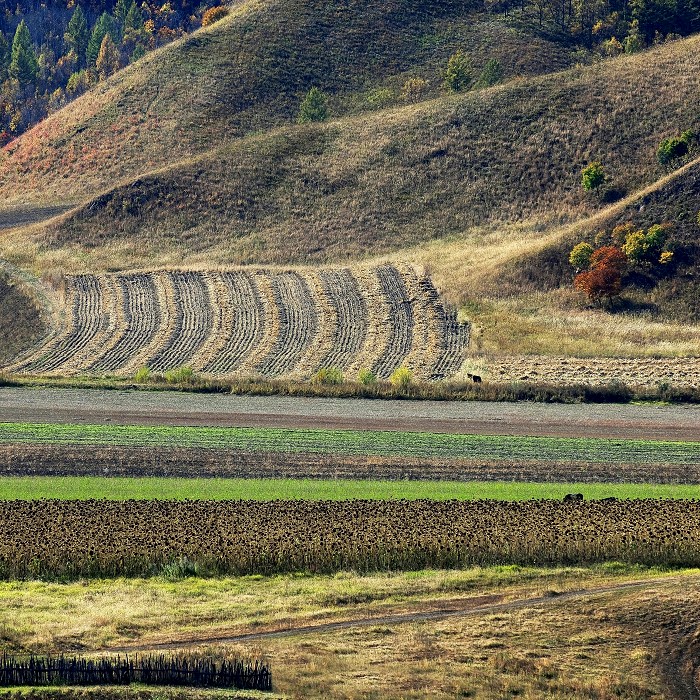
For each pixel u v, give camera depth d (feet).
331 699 398.21
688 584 510.17
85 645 441.68
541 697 411.34
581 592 506.89
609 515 604.90
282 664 424.05
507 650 449.48
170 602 485.97
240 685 403.95
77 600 486.38
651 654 449.89
